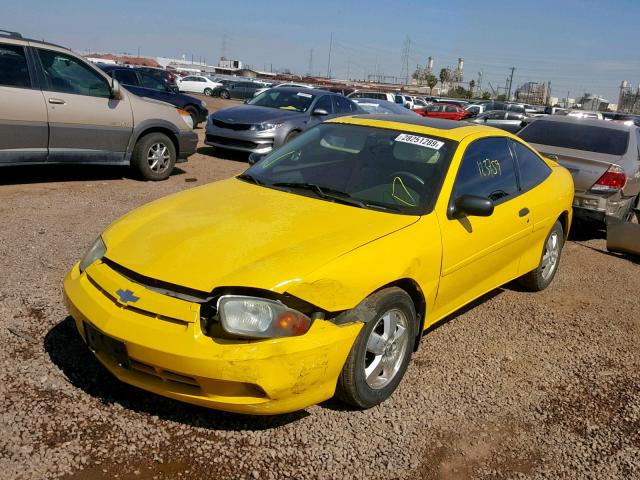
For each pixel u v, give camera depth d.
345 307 2.94
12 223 6.00
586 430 3.31
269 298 2.79
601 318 5.01
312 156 4.25
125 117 8.34
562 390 3.73
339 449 2.91
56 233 5.77
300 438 2.96
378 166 3.97
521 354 4.17
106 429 2.87
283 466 2.76
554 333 4.60
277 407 2.79
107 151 8.27
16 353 3.42
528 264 5.00
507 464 2.96
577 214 7.50
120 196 7.69
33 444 2.70
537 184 4.98
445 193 3.76
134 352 2.75
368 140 4.24
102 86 8.15
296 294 2.81
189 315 2.73
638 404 3.64
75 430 2.83
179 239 3.14
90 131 7.99
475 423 3.27
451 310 4.04
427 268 3.46
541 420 3.37
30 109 7.36
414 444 3.02
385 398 3.33
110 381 3.26
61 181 8.37
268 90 13.35
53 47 7.68
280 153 4.47
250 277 2.80
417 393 3.50
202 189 4.04
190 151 9.41
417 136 4.19
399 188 3.77
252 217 3.40
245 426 3.01
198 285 2.79
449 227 3.69
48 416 2.90
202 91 43.75
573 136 8.11
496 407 3.45
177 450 2.79
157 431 2.90
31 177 8.47
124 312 2.84
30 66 7.41
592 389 3.78
